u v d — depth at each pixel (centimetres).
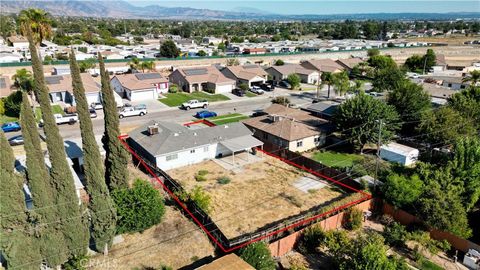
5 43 12494
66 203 2127
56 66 8081
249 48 12762
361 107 4247
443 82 7869
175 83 7975
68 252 2217
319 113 5469
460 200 2866
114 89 7250
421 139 4447
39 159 2028
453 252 2609
